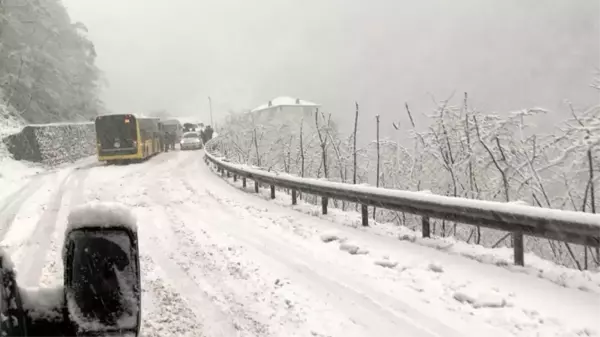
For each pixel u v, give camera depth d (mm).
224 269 6871
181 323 4988
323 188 10914
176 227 9984
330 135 16359
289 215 11086
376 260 7004
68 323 1788
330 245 8109
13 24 43688
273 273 6598
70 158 34812
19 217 11742
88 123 42562
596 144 9141
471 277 6078
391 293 5684
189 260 7414
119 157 29547
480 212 6641
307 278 6344
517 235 6414
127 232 1867
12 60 43781
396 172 15617
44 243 8891
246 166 17234
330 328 4770
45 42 48312
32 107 45062
